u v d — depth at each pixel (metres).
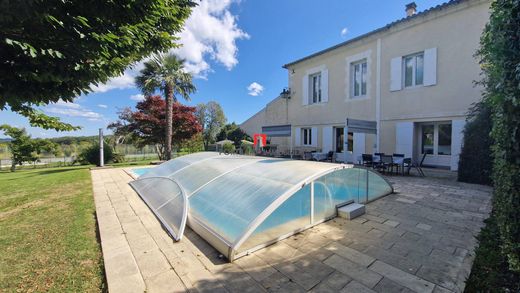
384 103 11.25
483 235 3.34
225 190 4.26
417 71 10.34
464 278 2.48
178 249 3.25
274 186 3.75
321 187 4.16
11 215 4.83
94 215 4.76
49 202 5.82
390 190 6.05
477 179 7.25
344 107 12.95
